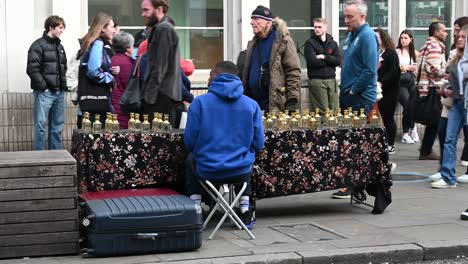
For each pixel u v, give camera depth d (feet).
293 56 27.96
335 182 26.12
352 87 28.53
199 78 42.52
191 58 42.75
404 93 44.57
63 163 21.53
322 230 24.71
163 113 25.48
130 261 21.17
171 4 42.27
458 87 31.17
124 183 24.06
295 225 25.44
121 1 41.16
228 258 21.43
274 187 25.41
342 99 29.09
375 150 26.66
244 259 21.33
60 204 21.57
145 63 25.75
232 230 24.61
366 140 26.48
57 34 36.47
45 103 36.70
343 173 26.22
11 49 38.32
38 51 36.22
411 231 24.52
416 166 37.40
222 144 23.39
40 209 21.45
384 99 38.86
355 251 22.11
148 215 21.56
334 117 26.48
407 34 44.32
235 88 23.62
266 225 25.45
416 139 45.85
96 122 24.25
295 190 25.64
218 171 23.20
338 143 26.09
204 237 23.71
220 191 25.16
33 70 36.14
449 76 31.68
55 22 36.27
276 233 24.30
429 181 33.50
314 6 44.88
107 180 23.84
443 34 38.32
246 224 24.63
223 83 23.68
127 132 24.14
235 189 24.66
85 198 22.63
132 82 25.72
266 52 28.25
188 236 21.93
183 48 42.63
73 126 39.32
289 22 44.42
